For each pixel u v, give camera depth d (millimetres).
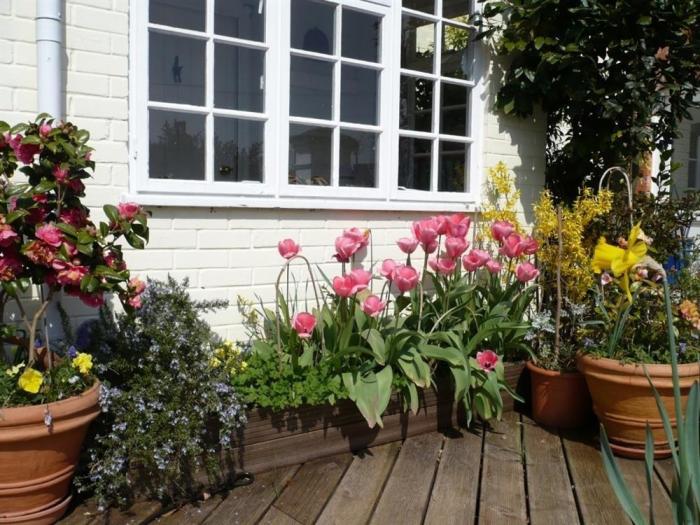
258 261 3453
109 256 2441
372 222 3906
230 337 3371
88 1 2885
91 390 2383
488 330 3473
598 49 4121
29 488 2281
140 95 3059
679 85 4137
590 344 3361
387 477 2932
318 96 3742
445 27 4250
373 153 3975
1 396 2283
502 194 4492
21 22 2701
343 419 3154
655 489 2891
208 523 2496
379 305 3016
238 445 2846
